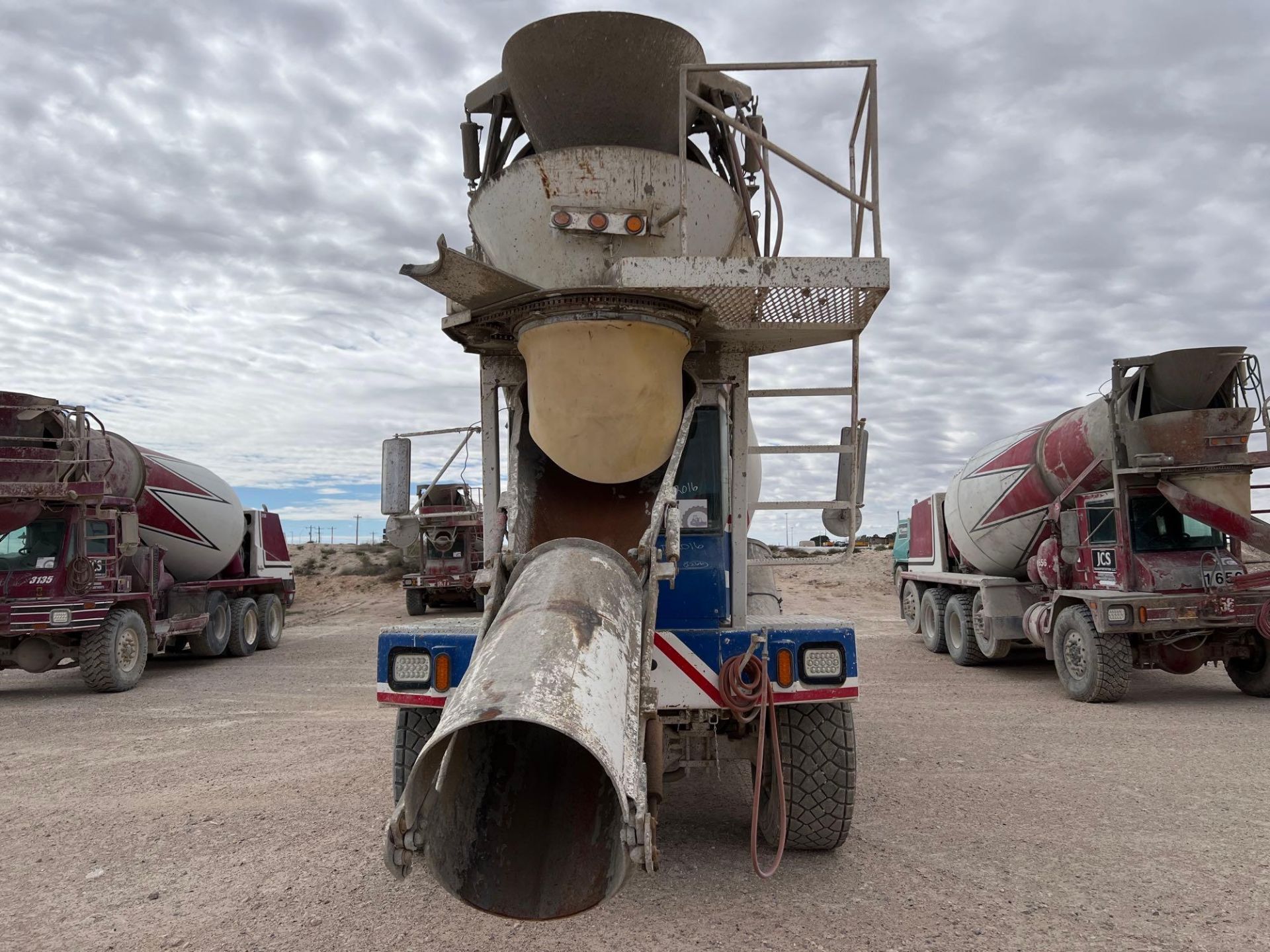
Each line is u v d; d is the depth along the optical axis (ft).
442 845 9.18
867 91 15.60
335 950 11.60
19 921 12.62
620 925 12.30
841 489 16.02
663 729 14.33
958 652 42.01
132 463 42.63
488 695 8.53
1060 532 35.40
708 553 15.81
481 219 16.16
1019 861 14.73
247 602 51.57
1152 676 39.04
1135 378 31.78
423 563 75.05
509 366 17.08
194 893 13.60
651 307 14.02
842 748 14.73
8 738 26.32
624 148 15.17
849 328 15.44
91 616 35.06
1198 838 15.85
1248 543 30.09
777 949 11.46
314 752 23.56
